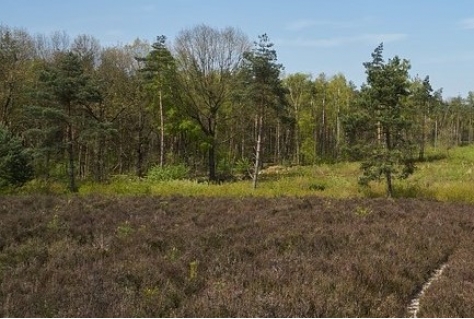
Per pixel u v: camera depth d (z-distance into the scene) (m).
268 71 37.94
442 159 58.88
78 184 33.56
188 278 8.28
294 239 12.22
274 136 78.50
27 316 6.42
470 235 13.82
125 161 56.47
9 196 23.38
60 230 13.19
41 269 8.80
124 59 51.28
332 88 73.75
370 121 26.22
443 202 23.31
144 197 24.17
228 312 6.48
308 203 21.31
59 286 7.65
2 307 6.70
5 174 28.44
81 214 16.30
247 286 7.86
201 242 11.60
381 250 11.20
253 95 38.81
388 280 8.59
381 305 7.35
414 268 9.66
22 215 15.88
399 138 26.53
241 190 31.97
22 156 28.92
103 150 48.81
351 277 8.37
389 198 24.67
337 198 25.02
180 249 11.06
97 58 52.09
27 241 11.74
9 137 29.56
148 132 53.94
